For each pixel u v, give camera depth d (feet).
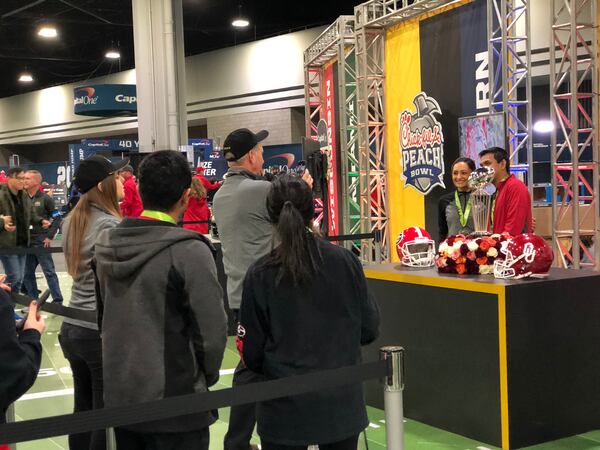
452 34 26.45
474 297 12.75
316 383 7.35
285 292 7.50
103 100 65.62
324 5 63.46
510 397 12.31
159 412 6.89
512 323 12.28
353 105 36.19
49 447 13.61
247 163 11.84
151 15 39.47
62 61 87.86
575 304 12.96
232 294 11.41
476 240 13.60
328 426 7.38
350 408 7.56
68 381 18.75
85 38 74.59
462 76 26.00
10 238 27.53
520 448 12.41
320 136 41.19
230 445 10.81
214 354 7.52
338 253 7.75
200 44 79.71
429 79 27.94
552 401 12.75
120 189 10.25
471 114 25.62
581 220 24.36
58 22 65.46
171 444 7.49
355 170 35.55
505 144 22.26
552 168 23.52
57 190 75.82
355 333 7.74
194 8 62.69
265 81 63.77
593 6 22.72
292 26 69.82
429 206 28.40
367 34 31.30
